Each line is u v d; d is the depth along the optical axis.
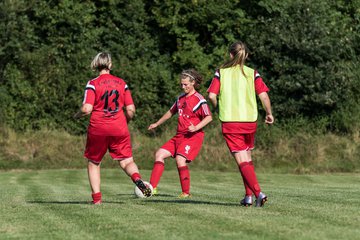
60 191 33.97
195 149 27.03
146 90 68.19
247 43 69.38
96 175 21.92
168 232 14.27
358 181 48.59
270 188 37.03
